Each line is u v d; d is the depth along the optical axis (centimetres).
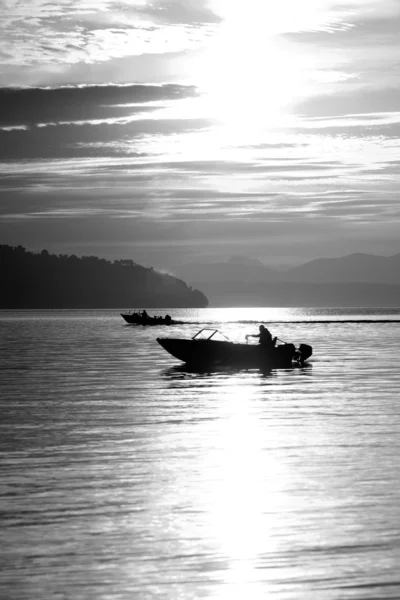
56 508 1545
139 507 1549
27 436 2314
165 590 1152
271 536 1373
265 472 1827
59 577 1198
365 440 2222
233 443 2184
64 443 2202
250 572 1215
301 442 2197
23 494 1648
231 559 1267
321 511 1514
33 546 1329
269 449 2098
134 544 1335
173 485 1712
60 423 2552
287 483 1723
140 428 2447
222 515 1491
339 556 1278
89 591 1149
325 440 2227
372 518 1471
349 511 1513
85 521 1461
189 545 1330
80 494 1645
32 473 1834
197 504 1566
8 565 1245
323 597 1127
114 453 2055
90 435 2323
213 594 1140
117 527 1424
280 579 1189
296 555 1284
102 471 1848
